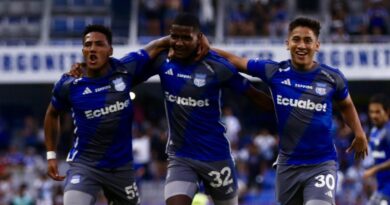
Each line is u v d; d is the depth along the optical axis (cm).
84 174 1175
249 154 2894
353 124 1180
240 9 3466
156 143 2934
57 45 3366
